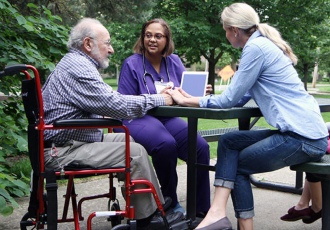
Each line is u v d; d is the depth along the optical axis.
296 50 16.30
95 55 2.78
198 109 2.51
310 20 15.68
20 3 7.73
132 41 14.09
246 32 2.71
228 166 2.58
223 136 2.61
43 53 4.22
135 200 2.73
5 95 4.06
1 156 3.57
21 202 3.96
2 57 3.81
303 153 2.48
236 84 2.53
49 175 2.49
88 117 2.75
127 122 3.23
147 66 3.49
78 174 2.54
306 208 3.33
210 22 14.98
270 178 4.79
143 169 2.71
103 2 12.27
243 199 2.59
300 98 2.54
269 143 2.50
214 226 2.53
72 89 2.65
